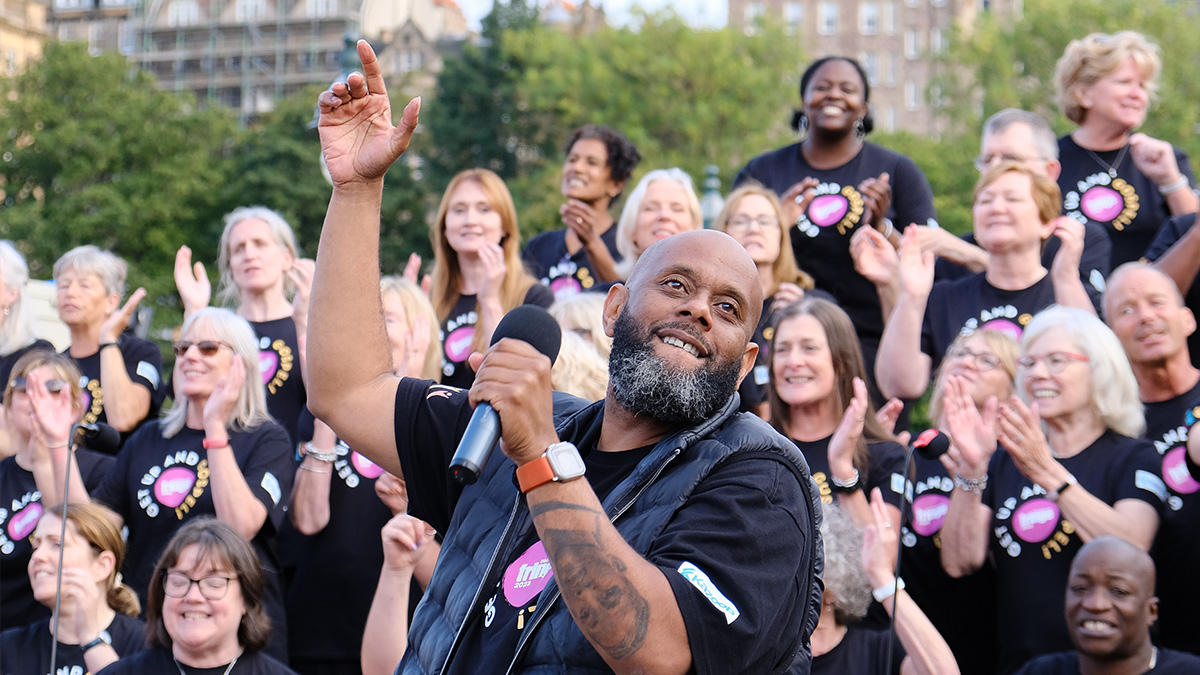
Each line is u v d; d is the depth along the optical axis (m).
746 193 5.54
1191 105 34.88
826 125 6.09
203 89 69.00
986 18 39.81
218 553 3.95
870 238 5.54
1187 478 4.14
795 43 41.19
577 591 1.90
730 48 38.62
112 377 5.68
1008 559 4.18
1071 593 3.69
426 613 2.32
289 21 67.81
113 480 4.84
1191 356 5.17
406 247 37.84
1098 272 5.53
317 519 4.70
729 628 1.95
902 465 4.44
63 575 4.28
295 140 39.53
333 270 2.59
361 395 2.59
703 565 1.99
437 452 2.50
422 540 4.04
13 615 4.92
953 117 40.06
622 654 1.92
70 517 4.33
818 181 6.11
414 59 63.84
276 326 5.62
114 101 43.75
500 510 2.32
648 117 38.81
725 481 2.10
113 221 40.50
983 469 4.20
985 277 5.27
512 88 43.62
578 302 4.98
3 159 43.31
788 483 2.14
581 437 2.38
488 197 5.52
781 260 5.54
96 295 5.82
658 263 2.28
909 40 64.06
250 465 4.72
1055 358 4.25
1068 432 4.27
